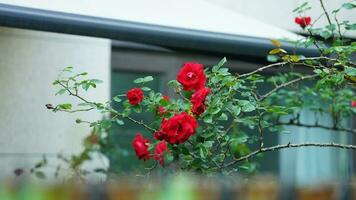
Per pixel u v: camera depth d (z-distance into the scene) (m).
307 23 3.75
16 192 0.77
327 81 3.18
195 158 3.00
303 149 6.98
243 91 3.47
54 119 5.48
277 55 4.03
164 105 3.01
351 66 3.24
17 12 3.65
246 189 0.91
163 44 3.97
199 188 0.84
